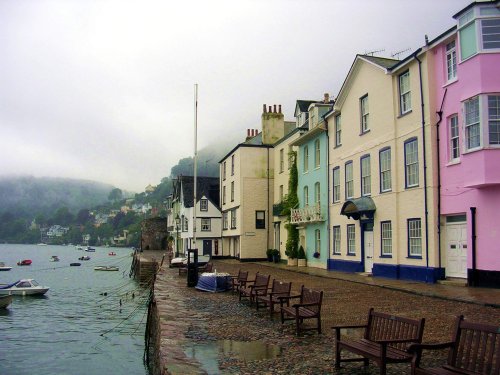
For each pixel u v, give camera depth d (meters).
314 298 10.83
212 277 20.34
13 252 162.75
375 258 23.78
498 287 16.58
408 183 21.42
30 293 35.16
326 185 30.50
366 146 25.14
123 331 21.31
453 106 18.81
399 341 6.40
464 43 17.84
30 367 15.11
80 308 28.97
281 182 43.03
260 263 41.16
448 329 10.17
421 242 20.19
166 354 8.45
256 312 13.91
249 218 45.81
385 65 23.52
